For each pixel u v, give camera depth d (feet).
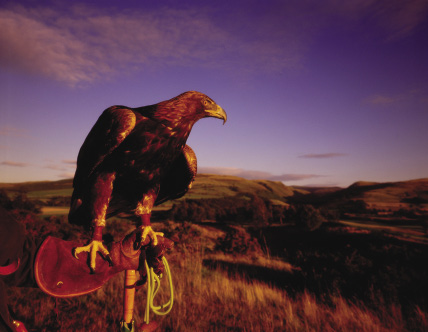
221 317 16.26
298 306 20.86
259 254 63.72
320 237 125.49
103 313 14.87
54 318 13.35
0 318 3.97
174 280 22.25
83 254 5.09
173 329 14.01
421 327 20.53
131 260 5.59
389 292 28.58
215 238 80.64
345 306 22.24
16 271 4.33
